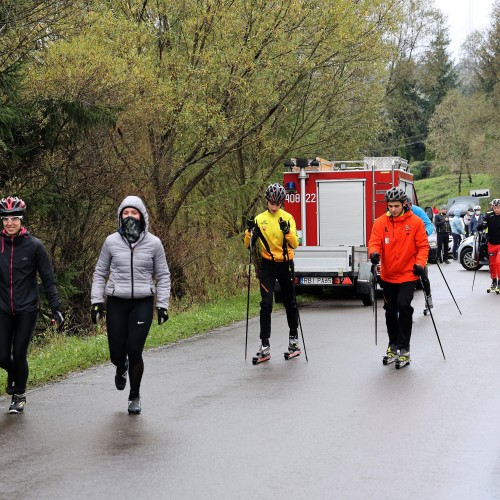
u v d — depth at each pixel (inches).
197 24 1695.4
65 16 1376.7
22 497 529.0
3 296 775.1
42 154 1513.3
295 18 1722.4
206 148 1763.0
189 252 1822.1
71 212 1563.7
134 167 1695.4
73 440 668.7
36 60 1460.4
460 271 2780.5
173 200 1855.3
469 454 606.2
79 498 524.7
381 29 1908.2
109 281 778.8
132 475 569.9
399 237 987.3
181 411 767.1
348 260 1780.3
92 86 1448.1
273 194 1044.5
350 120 2250.2
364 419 721.0
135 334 765.9
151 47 1705.2
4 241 784.3
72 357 1048.8
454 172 7662.4
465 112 6884.8
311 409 764.0
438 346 1146.7
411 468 573.6
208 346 1196.5
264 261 1058.1
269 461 597.6
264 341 1052.5
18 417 757.3
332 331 1338.6
